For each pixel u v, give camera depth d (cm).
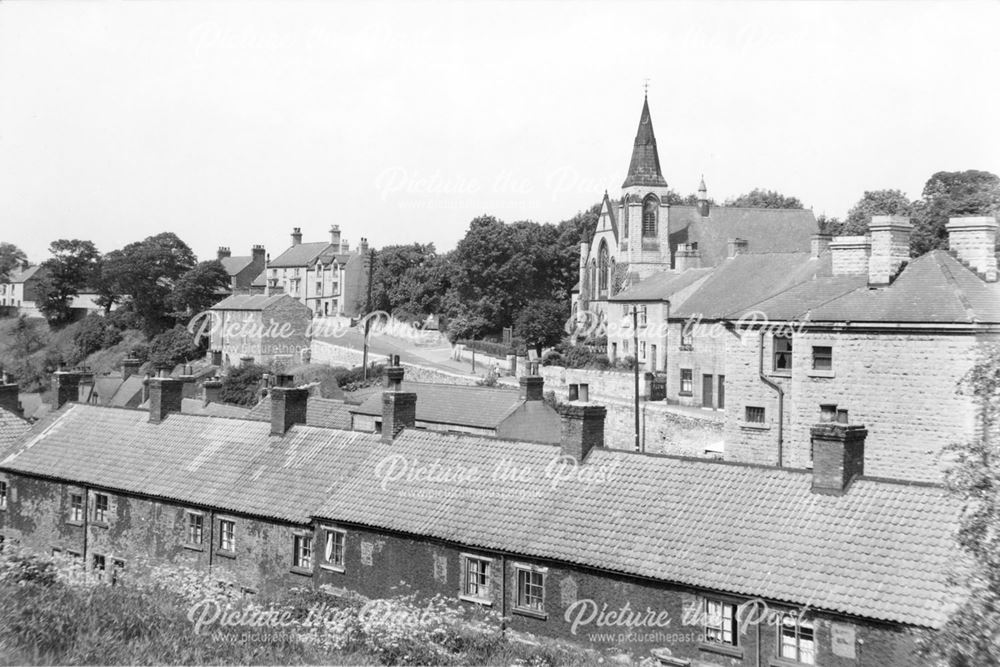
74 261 15812
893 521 2856
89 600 2644
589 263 12288
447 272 13588
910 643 2558
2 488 5091
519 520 3428
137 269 14325
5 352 15312
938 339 4416
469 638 3041
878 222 4788
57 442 5056
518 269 12575
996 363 2681
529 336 11650
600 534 3231
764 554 2925
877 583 2692
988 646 2072
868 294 4738
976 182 9144
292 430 4453
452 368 10194
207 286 14825
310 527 3878
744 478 3238
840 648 2673
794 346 4866
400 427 4131
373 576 3678
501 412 5697
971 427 4309
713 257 11131
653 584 3020
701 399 7538
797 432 4853
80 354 14575
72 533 4728
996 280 4847
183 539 4294
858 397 4641
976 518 2231
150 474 4534
